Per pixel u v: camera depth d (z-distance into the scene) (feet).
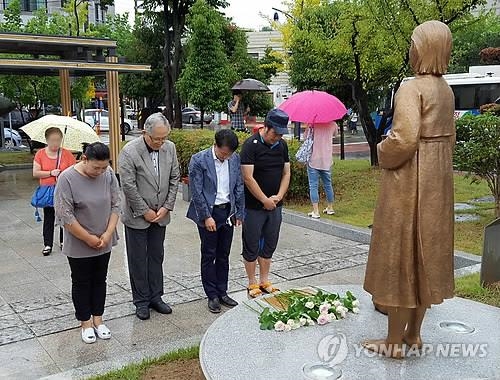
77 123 24.23
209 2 71.20
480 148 23.34
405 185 10.00
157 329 15.02
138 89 79.51
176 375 12.04
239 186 16.16
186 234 25.85
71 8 74.38
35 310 16.29
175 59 71.92
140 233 15.57
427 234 10.00
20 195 36.55
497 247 16.88
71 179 13.61
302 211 29.63
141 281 15.79
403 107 9.83
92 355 13.47
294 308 12.76
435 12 34.37
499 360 10.75
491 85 56.39
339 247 23.39
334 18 41.86
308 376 10.16
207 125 101.86
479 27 45.34
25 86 58.39
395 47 36.27
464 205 30.48
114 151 39.27
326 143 27.25
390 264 10.14
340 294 14.28
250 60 72.28
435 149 10.02
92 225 13.84
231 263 21.11
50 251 22.44
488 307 13.52
